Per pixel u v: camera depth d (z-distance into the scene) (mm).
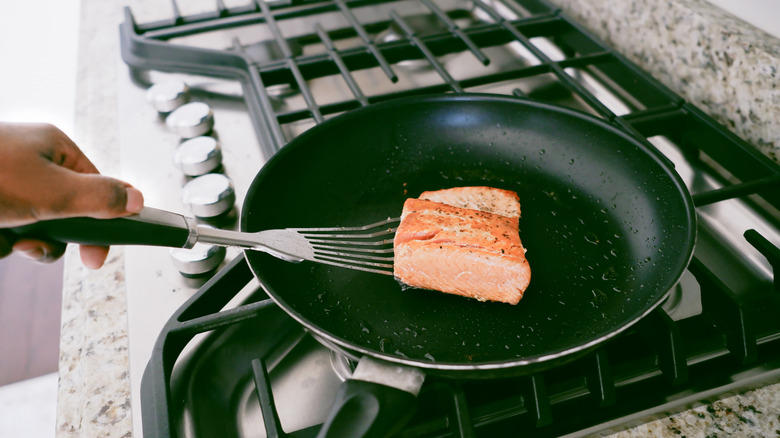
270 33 986
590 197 679
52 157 541
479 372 497
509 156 719
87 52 968
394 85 897
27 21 1874
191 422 548
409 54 884
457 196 676
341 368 580
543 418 516
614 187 667
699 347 562
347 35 1003
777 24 724
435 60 835
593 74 896
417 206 655
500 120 718
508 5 1033
